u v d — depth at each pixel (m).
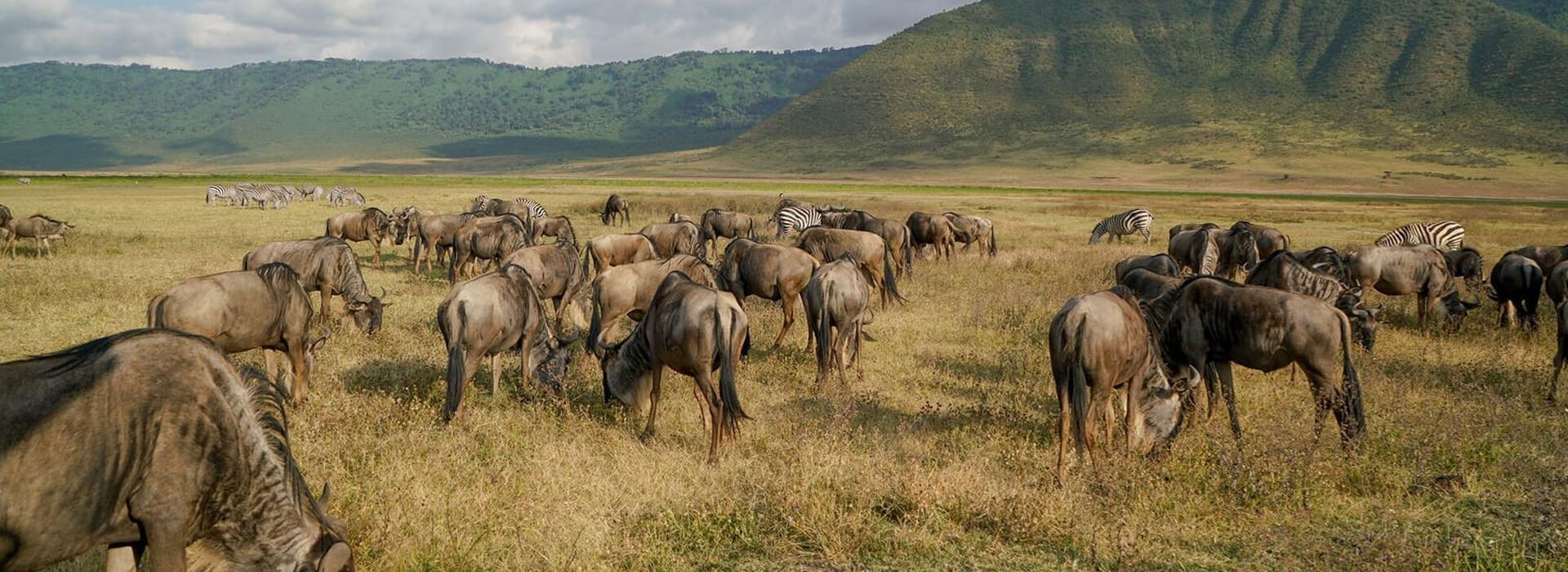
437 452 7.07
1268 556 5.64
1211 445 7.59
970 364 11.35
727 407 7.25
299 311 8.41
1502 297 14.34
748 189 92.06
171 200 50.25
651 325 7.92
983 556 5.62
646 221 38.22
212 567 4.02
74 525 3.55
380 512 5.59
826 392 9.54
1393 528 6.07
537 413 8.30
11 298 13.62
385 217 21.78
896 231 20.20
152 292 15.01
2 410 3.34
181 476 3.77
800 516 5.88
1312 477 6.77
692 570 5.38
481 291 8.23
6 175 90.06
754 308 14.65
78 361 3.61
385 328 12.79
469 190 71.38
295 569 4.07
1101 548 5.65
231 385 4.02
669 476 6.86
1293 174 149.12
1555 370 9.67
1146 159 179.12
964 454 7.57
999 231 36.22
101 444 3.56
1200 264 18.88
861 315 10.38
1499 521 6.20
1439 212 54.28
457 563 5.14
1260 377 10.79
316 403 8.35
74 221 31.73
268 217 37.31
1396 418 8.45
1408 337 13.35
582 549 5.40
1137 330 7.19
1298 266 11.73
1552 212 55.88
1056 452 7.68
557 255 13.27
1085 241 32.97
